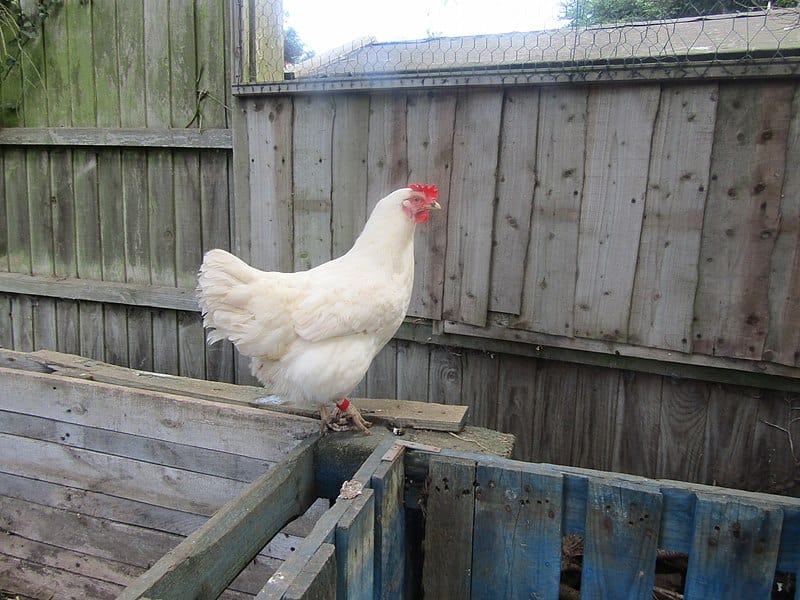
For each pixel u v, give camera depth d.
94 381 2.72
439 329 2.80
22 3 3.42
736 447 2.39
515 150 2.52
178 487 2.54
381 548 1.67
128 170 3.42
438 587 1.91
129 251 3.52
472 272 2.68
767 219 2.17
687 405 2.45
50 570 2.86
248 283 1.92
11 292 3.76
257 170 3.04
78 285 3.58
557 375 2.66
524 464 1.80
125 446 2.61
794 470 2.30
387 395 3.02
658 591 2.16
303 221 2.99
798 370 2.19
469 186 2.62
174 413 2.49
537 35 3.13
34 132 3.52
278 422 2.30
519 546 1.79
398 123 2.71
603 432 2.61
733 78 2.12
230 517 1.54
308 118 2.88
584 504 1.72
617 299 2.44
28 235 3.74
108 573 2.74
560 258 2.51
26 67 3.51
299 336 1.98
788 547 1.56
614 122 2.34
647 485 1.66
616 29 2.96
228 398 2.50
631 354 2.45
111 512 2.69
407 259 2.16
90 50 3.37
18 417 2.80
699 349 2.33
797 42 2.26
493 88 2.50
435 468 1.85
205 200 3.29
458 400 2.87
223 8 3.04
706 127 2.21
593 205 2.43
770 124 2.12
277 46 3.27
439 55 3.19
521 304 2.61
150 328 3.52
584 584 1.74
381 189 2.80
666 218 2.31
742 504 1.55
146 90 3.31
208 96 3.17
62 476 2.77
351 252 2.20
